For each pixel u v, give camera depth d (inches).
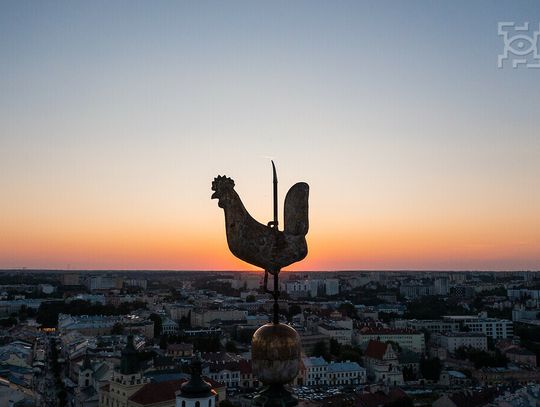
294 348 617.6
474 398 6323.8
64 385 7652.6
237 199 625.9
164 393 5418.3
